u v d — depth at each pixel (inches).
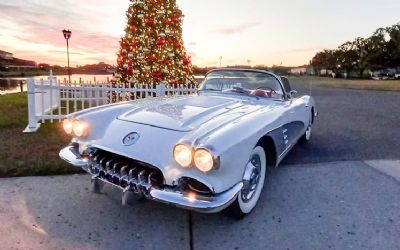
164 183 91.7
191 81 361.7
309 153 189.5
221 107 126.0
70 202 118.6
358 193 132.0
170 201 88.0
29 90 229.6
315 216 112.5
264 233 101.6
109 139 104.3
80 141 113.8
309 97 201.6
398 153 190.7
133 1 334.6
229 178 91.4
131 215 110.9
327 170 159.2
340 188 137.0
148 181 93.4
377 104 472.4
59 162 154.4
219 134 91.7
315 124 291.0
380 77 2252.7
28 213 109.7
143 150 95.2
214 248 93.3
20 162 153.4
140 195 98.7
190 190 90.7
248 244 95.6
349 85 1059.9
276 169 159.8
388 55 2262.6
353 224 107.3
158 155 93.1
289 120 141.9
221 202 88.2
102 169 102.3
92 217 108.6
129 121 111.0
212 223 107.2
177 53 346.9
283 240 97.7
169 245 94.3
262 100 149.3
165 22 335.9
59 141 197.5
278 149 127.0
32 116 232.7
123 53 338.6
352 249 93.4
